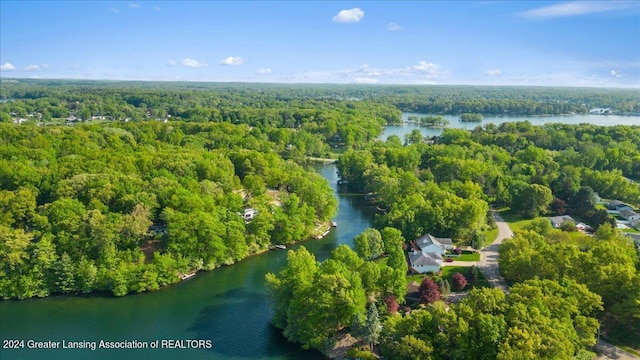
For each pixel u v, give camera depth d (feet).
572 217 651.66
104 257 448.24
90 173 588.91
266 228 549.13
